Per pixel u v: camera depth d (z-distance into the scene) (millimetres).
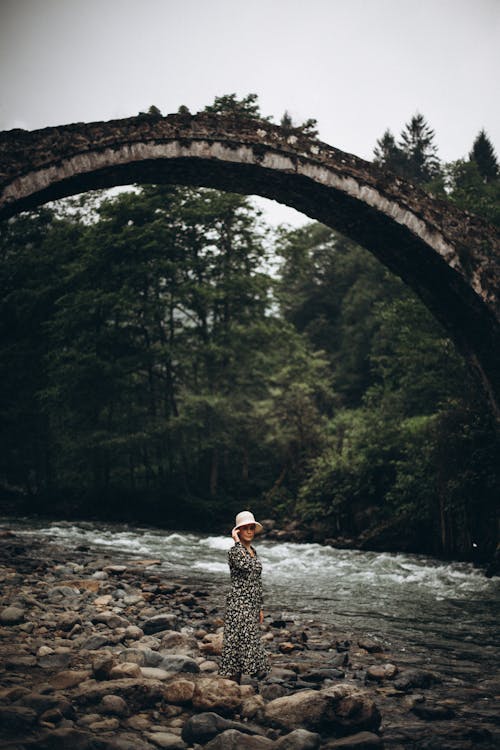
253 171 16359
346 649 7934
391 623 9781
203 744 4918
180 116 15719
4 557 14000
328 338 52156
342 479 25250
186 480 30672
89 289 30547
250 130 16062
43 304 33594
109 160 15148
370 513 23484
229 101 28766
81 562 14117
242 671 6238
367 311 47250
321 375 42969
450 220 16922
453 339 18688
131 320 30328
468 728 5438
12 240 36812
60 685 5785
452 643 8609
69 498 32469
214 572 14102
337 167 16422
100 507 30422
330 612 10469
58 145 14750
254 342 30172
